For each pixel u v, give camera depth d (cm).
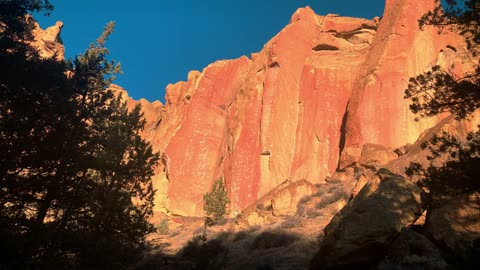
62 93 2161
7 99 1762
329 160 4944
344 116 5119
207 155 6250
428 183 1284
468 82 1225
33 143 1554
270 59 5812
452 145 1319
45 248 1516
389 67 4578
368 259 1298
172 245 3400
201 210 5744
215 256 2341
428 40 4784
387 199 1394
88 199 1867
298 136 5359
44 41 7794
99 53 2858
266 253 2145
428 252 1128
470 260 1045
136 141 2502
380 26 5281
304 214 2886
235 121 5862
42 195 1695
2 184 1438
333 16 6538
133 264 2328
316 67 5697
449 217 1200
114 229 2141
